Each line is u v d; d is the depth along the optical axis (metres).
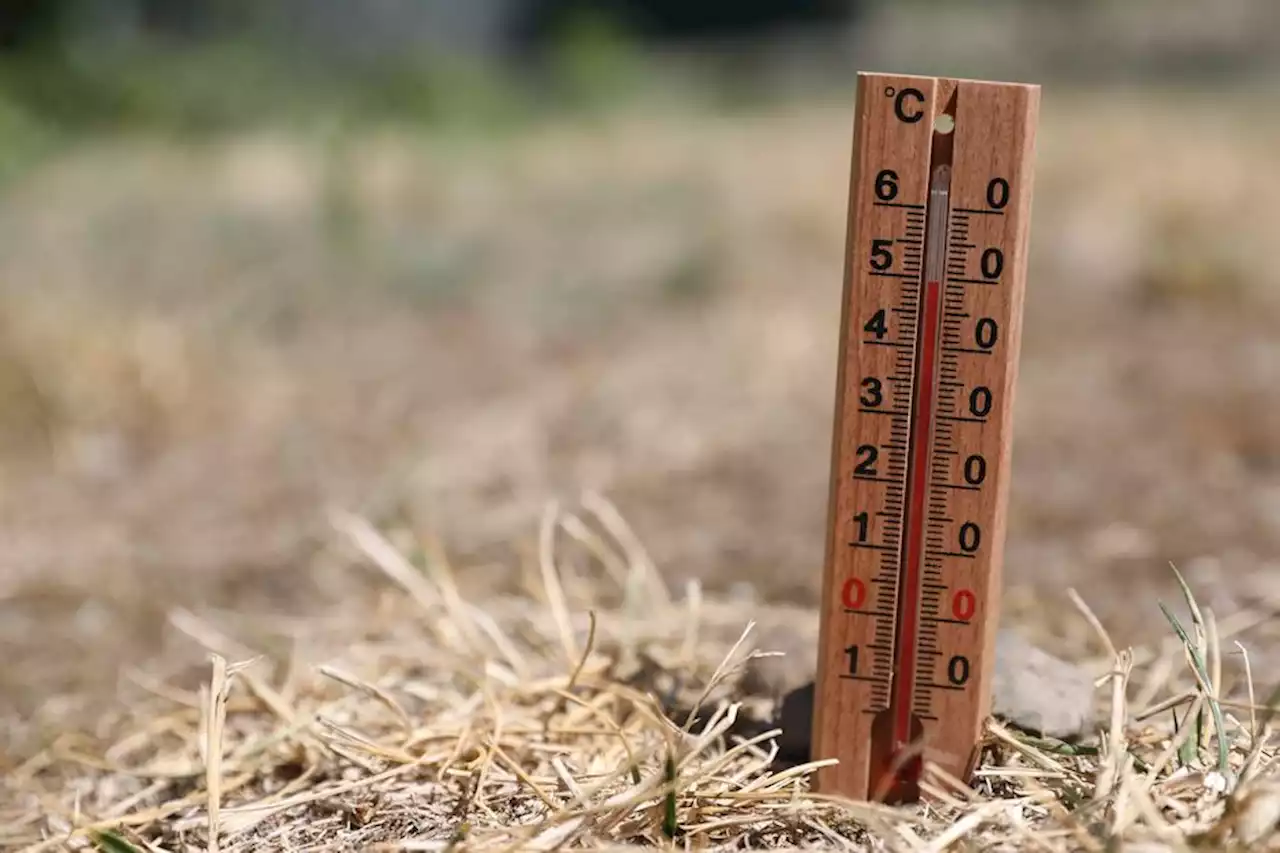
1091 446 0.91
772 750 0.49
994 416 0.45
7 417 1.00
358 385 1.13
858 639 0.46
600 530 0.79
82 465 0.96
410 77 2.57
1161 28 3.44
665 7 3.88
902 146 0.44
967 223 0.44
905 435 0.45
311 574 0.75
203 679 0.63
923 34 3.69
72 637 0.68
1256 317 1.23
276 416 1.05
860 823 0.46
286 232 1.59
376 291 1.41
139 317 1.18
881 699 0.46
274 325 1.30
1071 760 0.48
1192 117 2.21
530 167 2.09
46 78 2.49
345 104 2.49
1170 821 0.44
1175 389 1.02
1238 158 1.82
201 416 1.04
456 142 2.27
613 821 0.45
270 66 2.71
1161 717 0.52
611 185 1.90
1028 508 0.80
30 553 0.79
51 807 0.52
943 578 0.46
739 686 0.55
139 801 0.52
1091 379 1.06
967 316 0.45
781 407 1.04
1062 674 0.50
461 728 0.52
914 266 0.45
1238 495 0.80
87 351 1.06
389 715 0.54
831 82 3.01
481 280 1.46
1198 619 0.50
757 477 0.89
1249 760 0.45
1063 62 3.15
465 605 0.64
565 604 0.67
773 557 0.74
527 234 1.66
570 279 1.46
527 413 1.04
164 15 2.90
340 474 0.92
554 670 0.58
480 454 0.94
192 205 1.75
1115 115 2.27
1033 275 1.41
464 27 3.24
